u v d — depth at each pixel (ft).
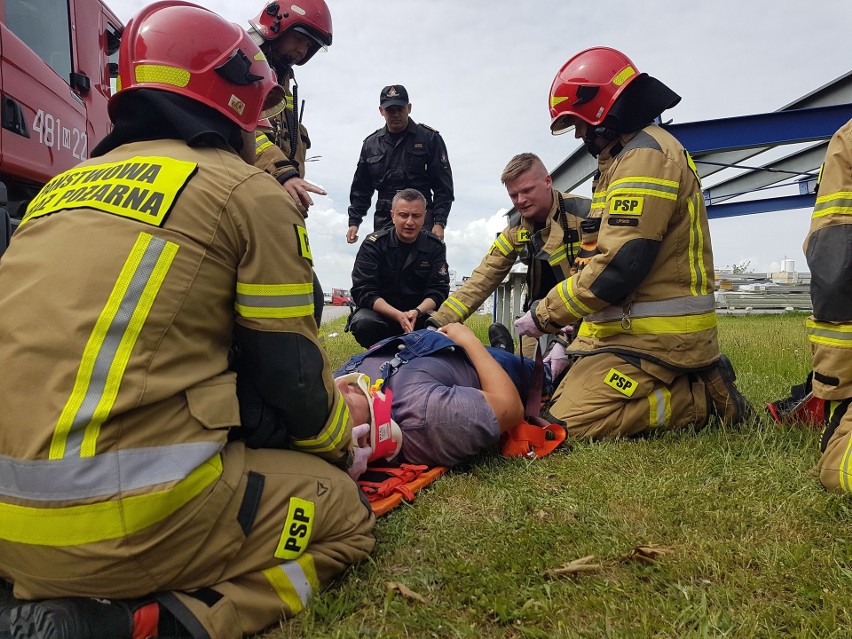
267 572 4.79
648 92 9.82
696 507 6.69
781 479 7.47
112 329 4.13
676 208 9.59
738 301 58.13
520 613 4.76
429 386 8.14
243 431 5.13
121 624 4.20
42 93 12.60
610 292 9.30
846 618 4.53
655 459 8.43
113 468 4.04
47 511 3.98
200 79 5.19
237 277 4.82
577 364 10.47
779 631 4.53
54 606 4.06
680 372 9.71
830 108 20.12
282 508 4.89
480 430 7.88
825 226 7.34
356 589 5.24
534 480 7.73
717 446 8.87
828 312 7.26
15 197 12.60
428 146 18.07
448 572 5.46
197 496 4.36
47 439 3.95
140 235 4.36
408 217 15.79
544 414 11.02
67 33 14.89
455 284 56.03
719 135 20.84
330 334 35.04
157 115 5.16
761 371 15.42
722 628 4.51
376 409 7.50
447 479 7.84
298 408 5.07
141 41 5.25
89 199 4.55
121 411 4.05
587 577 5.35
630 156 9.57
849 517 6.30
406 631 4.66
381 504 6.82
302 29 10.97
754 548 5.63
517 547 5.88
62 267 4.25
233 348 5.23
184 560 4.34
